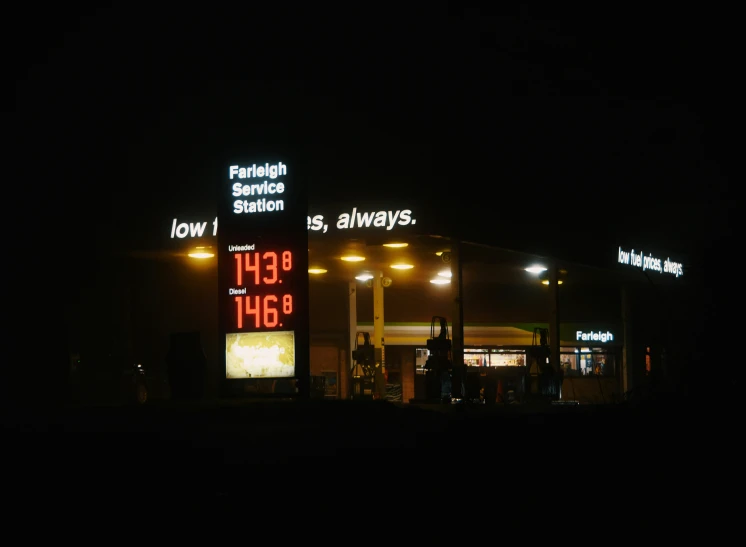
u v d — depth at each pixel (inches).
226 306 817.5
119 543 328.5
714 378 525.3
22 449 528.7
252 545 322.0
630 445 470.0
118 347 1233.4
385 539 327.9
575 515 359.6
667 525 340.8
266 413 701.3
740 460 418.9
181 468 474.9
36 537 338.6
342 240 1024.9
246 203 824.3
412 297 1565.0
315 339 1533.0
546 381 1151.6
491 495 403.2
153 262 1256.2
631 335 1429.6
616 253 1238.9
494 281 1453.0
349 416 693.3
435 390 1057.5
